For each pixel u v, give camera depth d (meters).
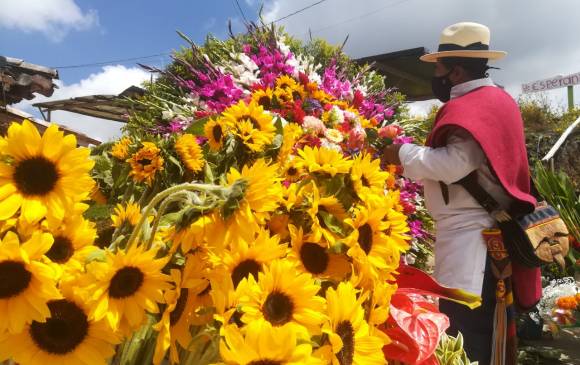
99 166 1.53
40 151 0.61
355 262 0.84
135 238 0.69
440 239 2.04
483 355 1.92
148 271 0.63
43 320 0.56
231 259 0.70
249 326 0.59
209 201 0.68
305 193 0.89
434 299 2.09
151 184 1.42
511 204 1.91
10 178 0.60
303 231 0.87
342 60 3.27
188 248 0.66
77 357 0.60
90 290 0.59
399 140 2.59
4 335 0.58
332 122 2.14
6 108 5.58
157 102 2.78
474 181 1.94
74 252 0.66
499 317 1.89
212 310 0.69
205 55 2.70
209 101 2.38
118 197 1.52
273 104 2.18
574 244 5.00
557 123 10.84
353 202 0.91
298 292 0.68
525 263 1.89
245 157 1.32
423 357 0.96
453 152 1.91
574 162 9.24
